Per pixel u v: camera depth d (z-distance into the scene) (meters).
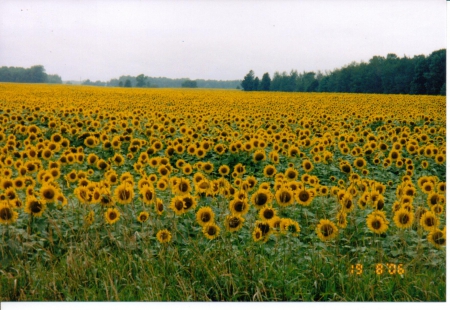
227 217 4.70
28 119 13.58
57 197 5.04
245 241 4.93
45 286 4.17
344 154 9.81
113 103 22.67
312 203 6.02
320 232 4.71
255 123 14.35
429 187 6.04
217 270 4.38
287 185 5.39
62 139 9.32
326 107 22.38
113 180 6.03
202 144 9.06
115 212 4.90
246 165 9.20
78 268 4.33
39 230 4.83
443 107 22.72
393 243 4.82
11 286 4.19
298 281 4.23
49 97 25.61
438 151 9.02
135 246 4.72
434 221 4.63
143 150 10.06
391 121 15.80
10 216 4.57
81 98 25.56
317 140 10.48
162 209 5.07
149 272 4.37
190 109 19.84
